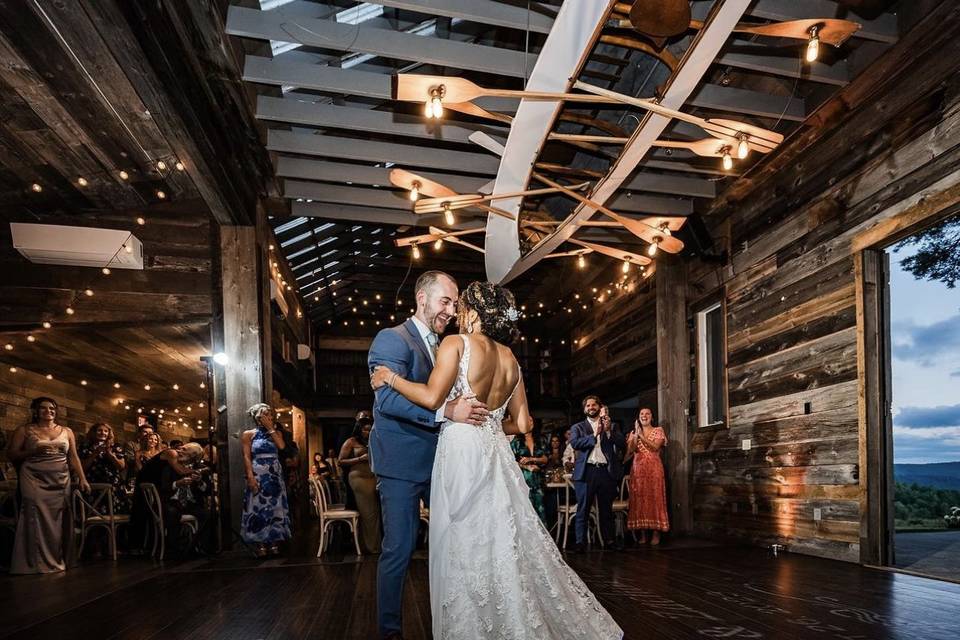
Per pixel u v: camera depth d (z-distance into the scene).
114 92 4.56
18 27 3.79
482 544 2.12
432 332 2.78
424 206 5.56
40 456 5.55
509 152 4.71
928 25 4.34
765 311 6.34
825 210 5.52
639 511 6.51
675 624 3.03
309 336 15.52
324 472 11.67
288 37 4.57
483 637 2.05
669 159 6.41
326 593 4.05
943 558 5.10
